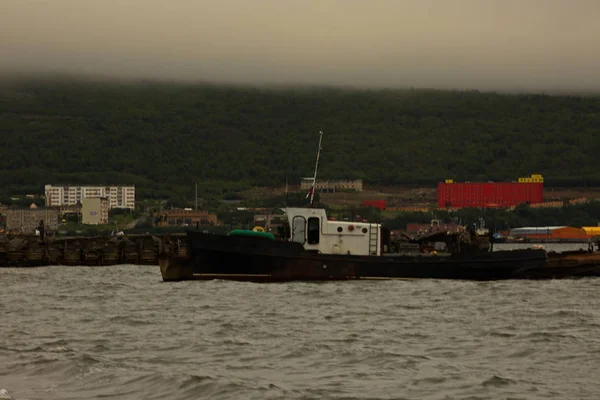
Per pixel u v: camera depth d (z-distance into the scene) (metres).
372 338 147.50
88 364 123.19
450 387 113.19
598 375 120.31
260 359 129.88
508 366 126.12
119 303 198.00
